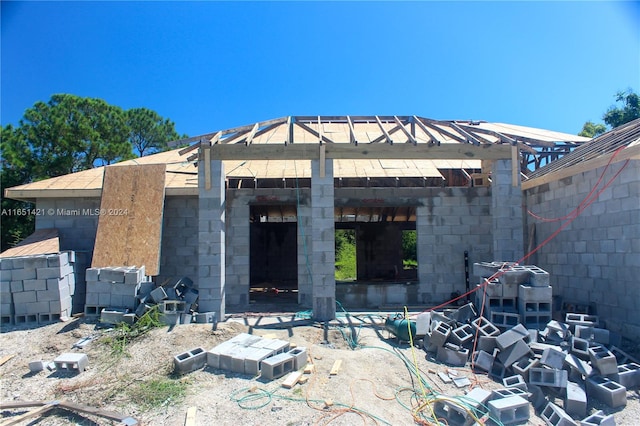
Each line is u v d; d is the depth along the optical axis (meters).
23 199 11.69
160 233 10.15
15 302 8.38
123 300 8.06
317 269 8.98
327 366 6.27
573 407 5.50
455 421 5.18
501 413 5.16
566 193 9.52
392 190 11.46
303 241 11.29
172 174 12.09
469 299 11.12
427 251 11.37
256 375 5.93
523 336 6.35
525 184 10.91
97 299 8.18
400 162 12.98
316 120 11.16
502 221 9.45
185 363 6.10
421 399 5.63
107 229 10.16
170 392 5.53
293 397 5.36
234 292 11.06
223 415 5.00
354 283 11.83
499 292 7.50
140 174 10.78
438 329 6.97
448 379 6.16
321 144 9.08
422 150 9.27
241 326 7.95
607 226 8.16
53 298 8.40
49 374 6.23
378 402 5.42
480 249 11.38
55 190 10.99
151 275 9.70
